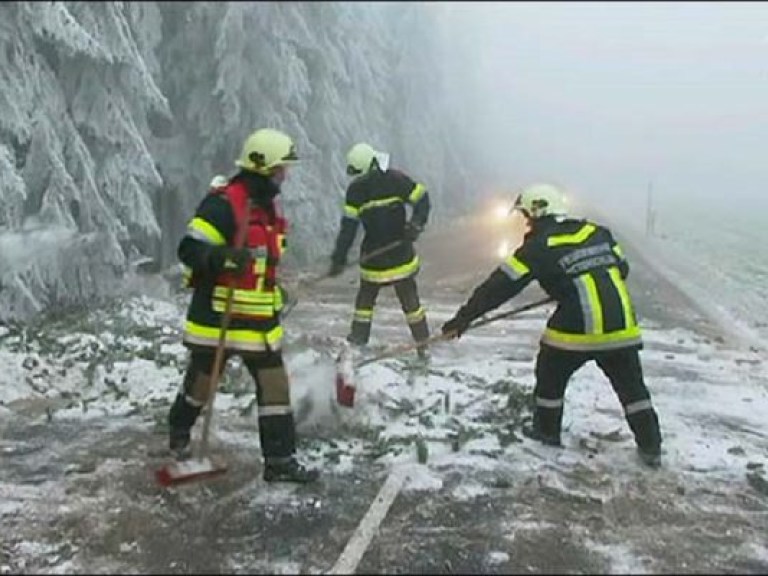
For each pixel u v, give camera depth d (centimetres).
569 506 467
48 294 955
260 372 482
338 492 481
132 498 473
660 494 485
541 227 531
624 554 417
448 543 423
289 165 466
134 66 1126
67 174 986
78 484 494
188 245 441
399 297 762
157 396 657
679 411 630
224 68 1470
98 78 1097
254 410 610
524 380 697
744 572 402
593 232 532
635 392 521
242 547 420
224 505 464
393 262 754
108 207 1080
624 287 527
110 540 427
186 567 402
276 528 439
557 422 548
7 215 901
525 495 479
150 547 420
